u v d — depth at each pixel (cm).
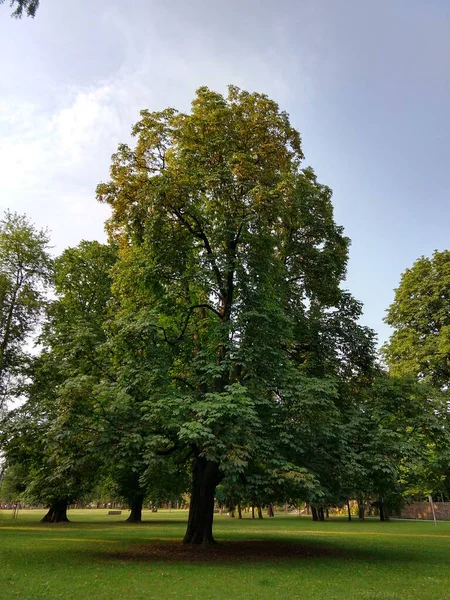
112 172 1689
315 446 1424
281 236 1970
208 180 1520
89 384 1384
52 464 1644
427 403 1714
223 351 1544
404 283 3225
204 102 1720
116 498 3831
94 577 1053
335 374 1989
